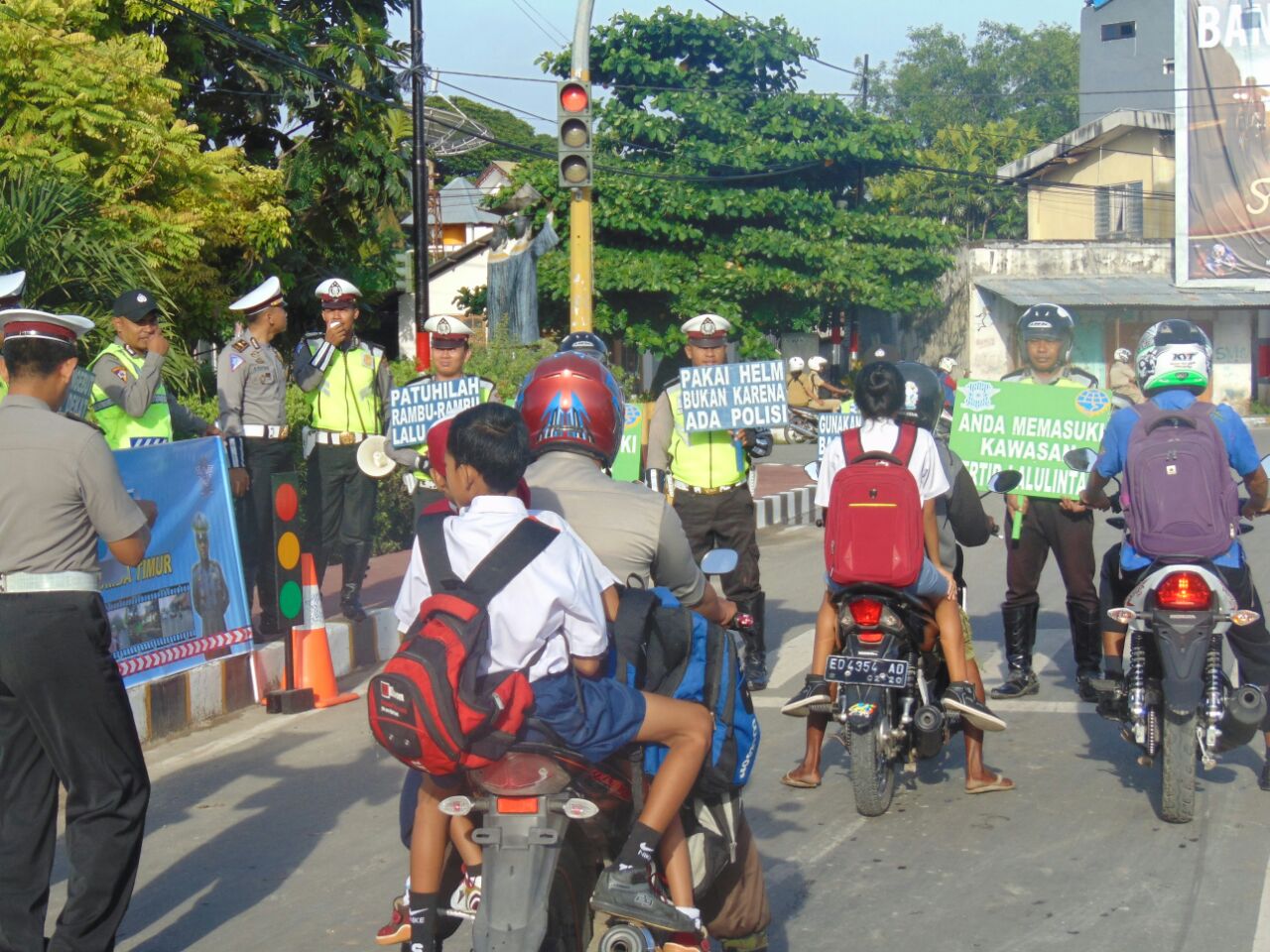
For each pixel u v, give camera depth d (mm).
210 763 6852
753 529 8086
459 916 3488
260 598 9016
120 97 13930
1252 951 4383
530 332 20688
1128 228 37250
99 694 4168
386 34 21078
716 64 30156
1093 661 7445
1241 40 33594
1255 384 35281
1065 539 7414
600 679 3391
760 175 28109
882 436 5859
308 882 5246
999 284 34625
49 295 10852
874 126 29625
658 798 3396
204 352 16594
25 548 4109
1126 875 5086
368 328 23922
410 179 21453
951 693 5656
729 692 3701
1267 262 33969
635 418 9344
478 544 3318
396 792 6336
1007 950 4438
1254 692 5480
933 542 5906
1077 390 7340
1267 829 5551
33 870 4301
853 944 4512
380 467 8625
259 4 19484
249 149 21297
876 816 5816
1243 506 6035
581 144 11602
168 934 4770
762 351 27766
